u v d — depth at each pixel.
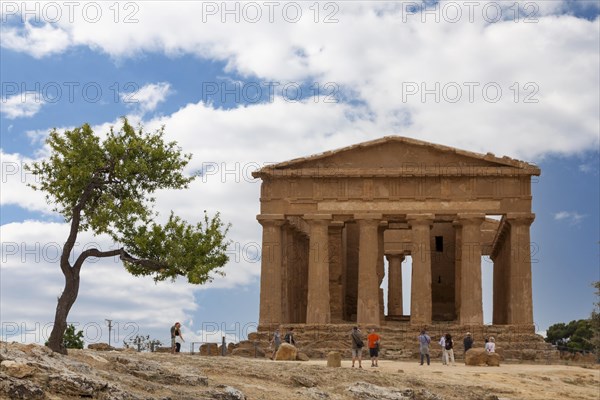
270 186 82.75
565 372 61.19
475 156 81.12
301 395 37.88
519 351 75.56
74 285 40.78
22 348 31.58
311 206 82.31
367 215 81.56
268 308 80.94
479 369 60.41
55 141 43.38
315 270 81.31
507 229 84.50
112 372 33.69
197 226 43.16
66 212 43.66
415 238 81.00
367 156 82.38
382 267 89.62
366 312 80.38
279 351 64.19
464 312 79.69
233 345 79.44
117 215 42.25
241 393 34.59
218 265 43.22
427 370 57.34
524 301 79.38
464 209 81.06
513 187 81.00
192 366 41.25
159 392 32.38
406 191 81.75
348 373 45.00
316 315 80.56
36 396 27.84
